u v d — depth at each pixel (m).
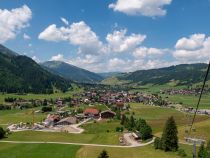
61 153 144.38
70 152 145.50
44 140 177.12
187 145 154.25
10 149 155.75
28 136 189.75
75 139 178.62
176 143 143.62
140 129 179.38
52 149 153.00
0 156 143.25
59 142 170.25
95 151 145.38
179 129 194.75
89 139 178.12
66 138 182.12
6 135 193.62
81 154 140.62
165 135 145.00
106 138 177.62
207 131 184.00
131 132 197.75
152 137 176.25
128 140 172.25
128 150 147.38
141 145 160.00
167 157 132.25
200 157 117.12
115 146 157.38
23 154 144.88
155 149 149.50
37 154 143.88
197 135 176.88
